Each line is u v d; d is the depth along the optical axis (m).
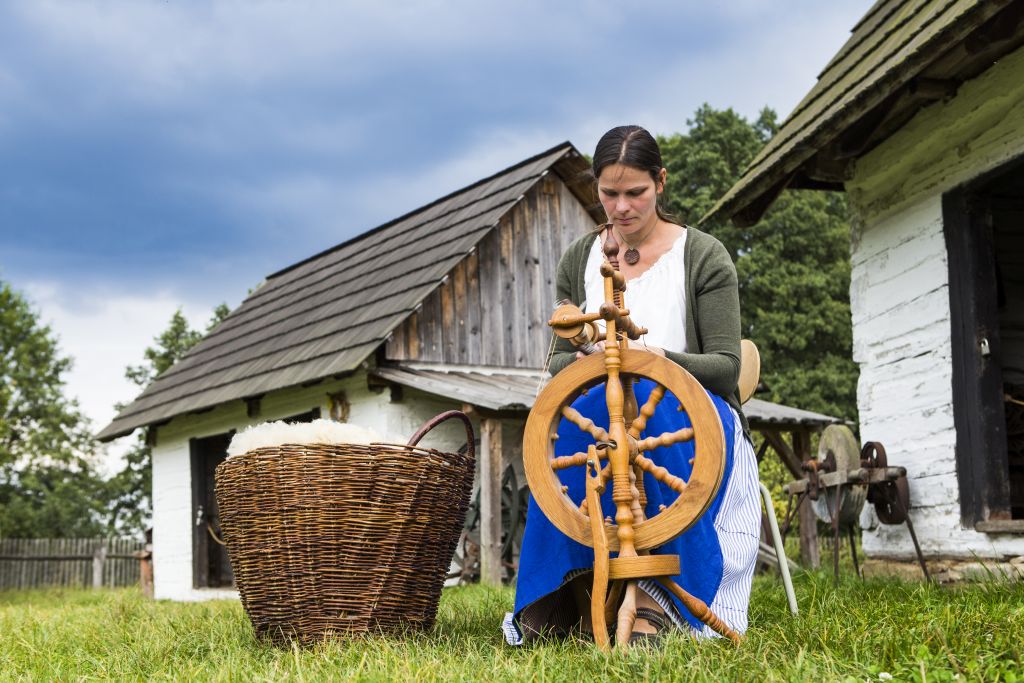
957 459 6.13
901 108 6.50
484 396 10.21
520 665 2.76
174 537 14.96
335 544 3.57
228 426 13.97
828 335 26.02
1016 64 5.64
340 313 13.20
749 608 3.93
